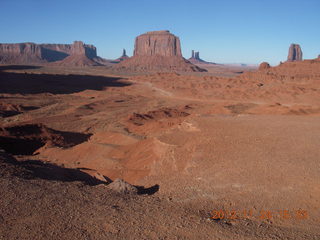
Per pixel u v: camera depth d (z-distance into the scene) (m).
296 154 14.41
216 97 93.25
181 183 13.45
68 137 39.72
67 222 9.87
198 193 12.09
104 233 9.11
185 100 89.00
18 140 35.09
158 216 10.16
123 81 146.00
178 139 21.42
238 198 11.17
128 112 62.66
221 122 24.14
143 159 23.27
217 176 13.20
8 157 19.38
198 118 26.55
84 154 29.34
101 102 74.88
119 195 12.70
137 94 104.06
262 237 8.25
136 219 9.99
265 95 87.88
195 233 8.79
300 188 11.05
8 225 9.65
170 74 156.12
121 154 27.33
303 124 21.78
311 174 11.95
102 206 11.22
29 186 13.18
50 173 17.47
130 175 21.17
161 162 18.50
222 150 16.14
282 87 93.94
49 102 76.62
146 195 12.87
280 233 8.45
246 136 18.39
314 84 97.38
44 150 33.09
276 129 20.06
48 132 38.75
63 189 13.16
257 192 11.34
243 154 15.12
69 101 79.94
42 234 9.09
